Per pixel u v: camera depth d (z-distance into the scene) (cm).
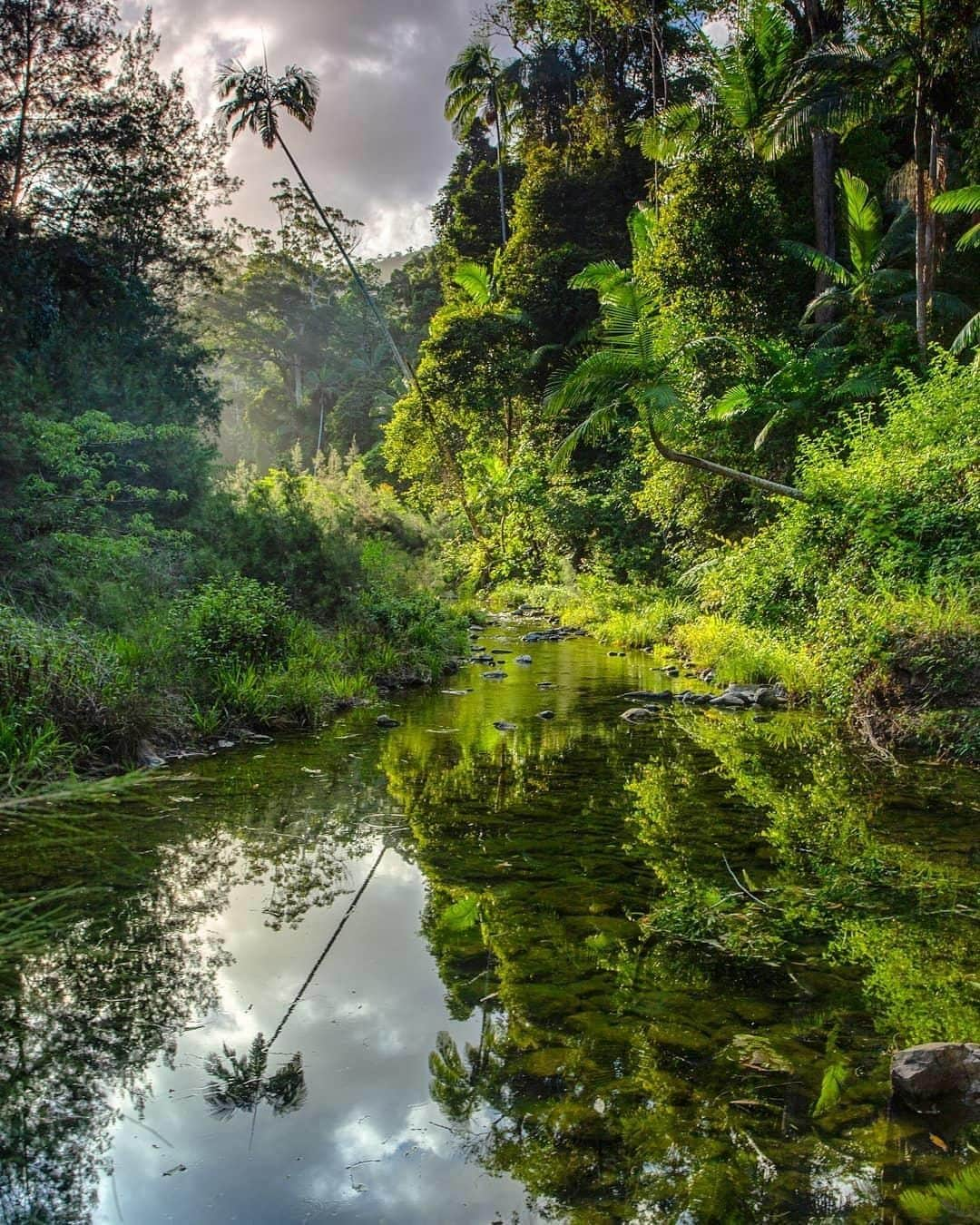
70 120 1448
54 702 575
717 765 659
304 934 349
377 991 302
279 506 1255
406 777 618
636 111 2764
